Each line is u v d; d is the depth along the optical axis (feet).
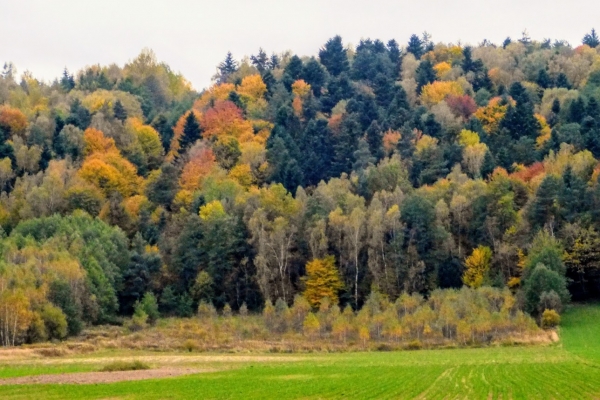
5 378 210.79
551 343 342.23
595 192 450.71
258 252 485.56
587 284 444.55
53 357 309.42
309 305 427.74
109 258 472.85
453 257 463.01
